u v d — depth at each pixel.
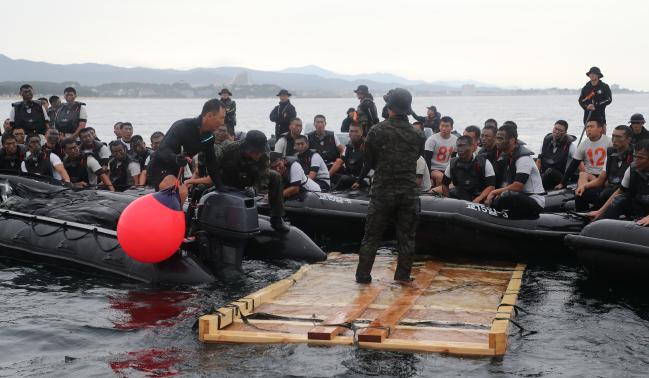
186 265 7.45
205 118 7.31
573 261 8.61
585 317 6.39
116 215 8.77
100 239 8.00
